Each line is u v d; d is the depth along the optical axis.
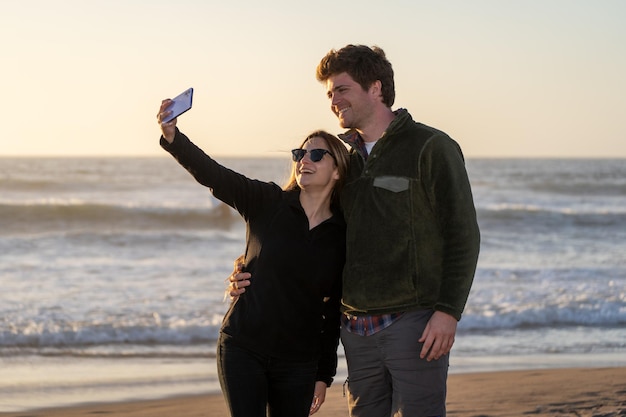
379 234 3.37
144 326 9.41
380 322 3.40
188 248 17.77
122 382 7.23
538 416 5.72
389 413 3.58
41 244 17.31
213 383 7.24
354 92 3.43
